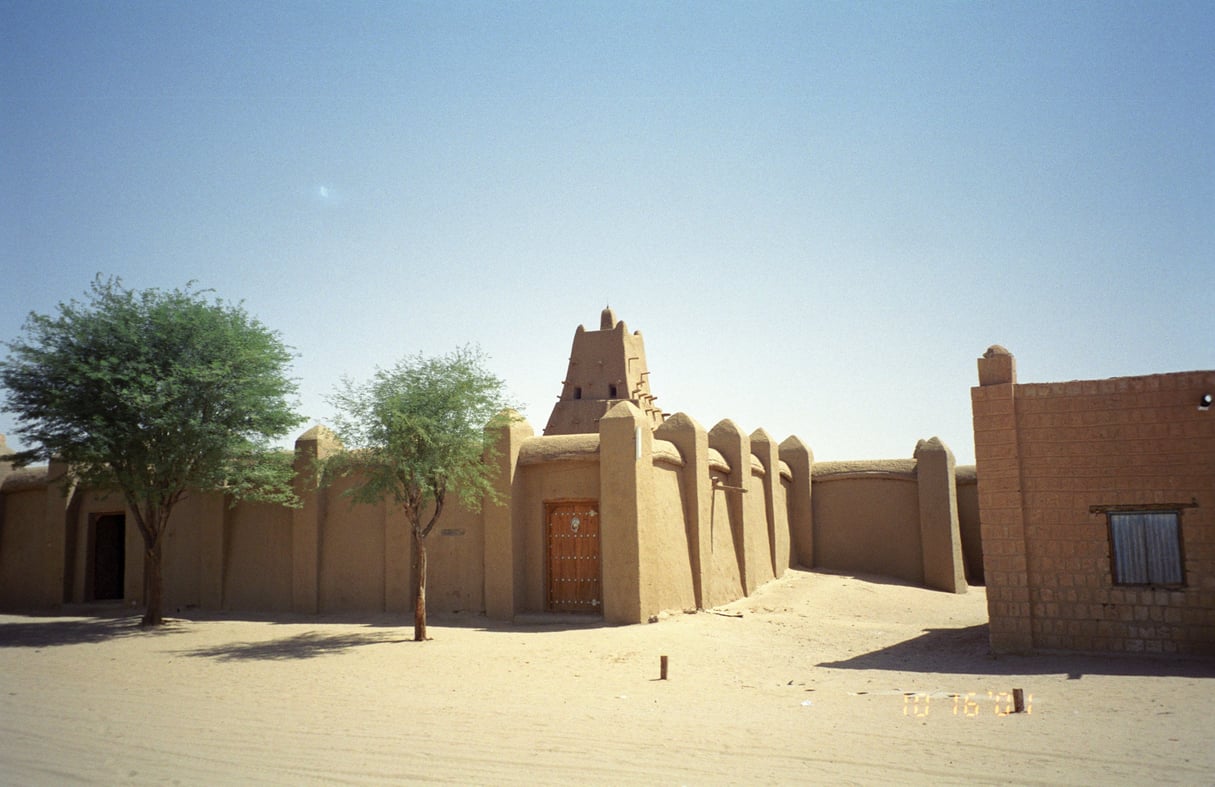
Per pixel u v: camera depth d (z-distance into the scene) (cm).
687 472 2134
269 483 2083
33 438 1934
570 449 1969
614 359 3023
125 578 2397
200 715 1005
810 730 892
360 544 2156
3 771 766
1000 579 1414
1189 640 1304
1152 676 1181
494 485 1986
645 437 1912
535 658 1442
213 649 1622
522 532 2002
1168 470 1337
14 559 2608
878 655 1489
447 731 898
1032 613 1396
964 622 2053
